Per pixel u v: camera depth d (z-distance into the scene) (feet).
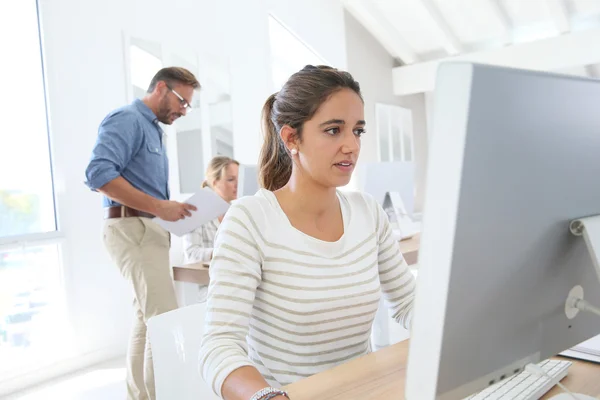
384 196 9.74
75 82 11.23
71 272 11.09
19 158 10.48
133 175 8.13
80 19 11.32
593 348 3.01
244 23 15.89
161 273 7.85
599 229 1.98
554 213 1.90
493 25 20.84
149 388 7.36
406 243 9.33
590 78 1.88
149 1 12.87
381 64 22.86
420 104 25.16
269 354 3.53
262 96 16.48
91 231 11.48
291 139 3.57
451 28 21.43
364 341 3.76
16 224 10.40
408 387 1.73
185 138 13.74
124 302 12.00
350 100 3.37
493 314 1.79
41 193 10.81
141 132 8.08
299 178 3.64
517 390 2.54
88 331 11.32
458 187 1.55
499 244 1.72
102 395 9.52
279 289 3.48
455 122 1.54
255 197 3.71
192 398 4.15
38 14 10.72
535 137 1.72
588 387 2.64
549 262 1.95
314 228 3.67
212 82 14.65
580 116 1.87
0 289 10.13
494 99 1.56
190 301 8.32
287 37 18.51
